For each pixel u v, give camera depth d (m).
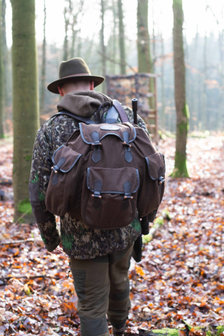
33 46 5.16
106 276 2.08
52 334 2.75
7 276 3.58
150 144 2.03
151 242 5.07
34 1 5.16
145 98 14.34
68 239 2.04
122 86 14.46
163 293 3.74
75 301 3.24
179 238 5.27
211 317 3.18
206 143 14.38
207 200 7.10
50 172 2.04
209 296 3.62
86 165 1.86
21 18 5.05
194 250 4.79
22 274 3.70
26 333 2.70
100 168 1.84
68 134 2.02
